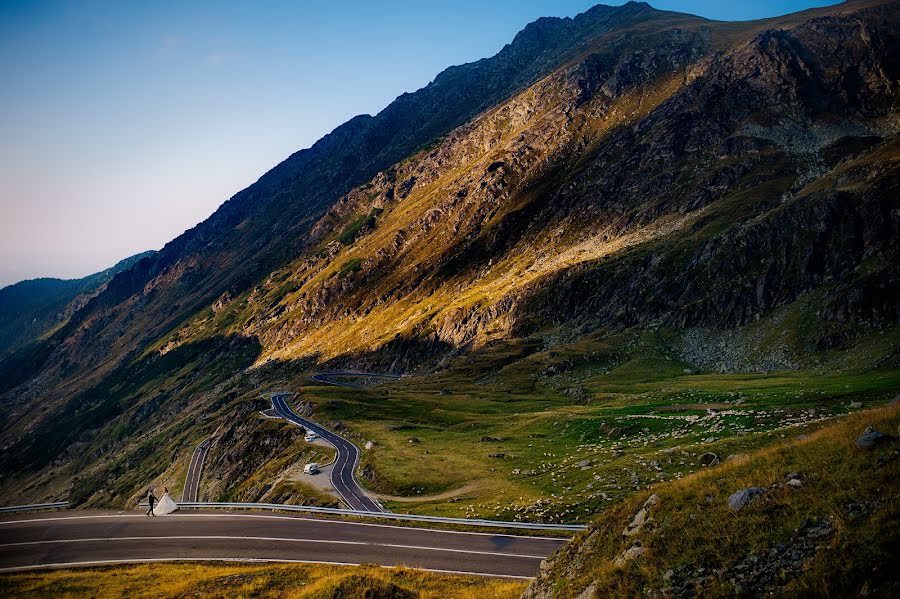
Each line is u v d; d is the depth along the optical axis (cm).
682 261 16962
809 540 1625
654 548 1989
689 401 8356
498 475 6731
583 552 2395
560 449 7325
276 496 8044
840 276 12738
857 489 1703
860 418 2209
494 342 19212
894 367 8400
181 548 5456
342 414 13075
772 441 4819
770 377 9931
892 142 16212
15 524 6562
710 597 1642
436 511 5816
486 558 4341
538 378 14300
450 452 8331
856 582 1395
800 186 18562
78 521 6575
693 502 2127
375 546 4947
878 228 12825
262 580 4012
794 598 1466
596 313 17900
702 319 14562
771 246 14800
